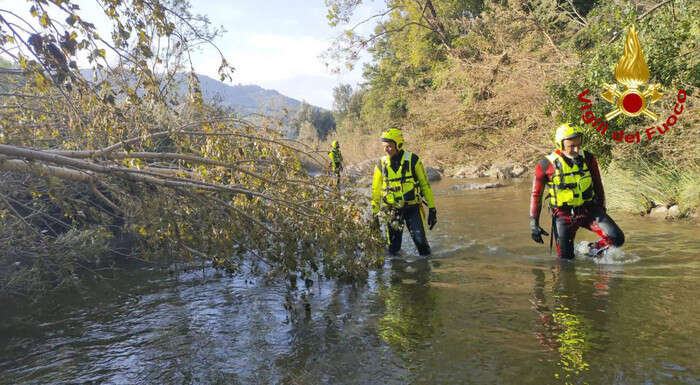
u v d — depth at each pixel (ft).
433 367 8.27
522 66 42.06
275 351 9.38
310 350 9.33
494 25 50.01
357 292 13.33
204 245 15.10
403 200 17.40
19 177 15.05
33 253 14.51
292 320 11.18
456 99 51.49
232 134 14.53
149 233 14.16
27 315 12.52
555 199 15.74
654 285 12.01
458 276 14.33
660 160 26.16
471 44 52.85
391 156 17.67
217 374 8.50
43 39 9.39
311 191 15.80
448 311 11.12
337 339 9.82
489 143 50.01
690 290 11.42
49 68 9.84
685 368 7.59
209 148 14.92
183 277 16.03
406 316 10.98
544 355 8.42
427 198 17.62
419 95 60.80
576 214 15.56
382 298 12.54
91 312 12.60
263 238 14.75
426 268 15.62
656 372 7.52
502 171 51.93
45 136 14.46
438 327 10.13
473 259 16.55
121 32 10.68
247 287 14.49
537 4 48.52
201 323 11.32
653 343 8.58
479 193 37.81
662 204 23.48
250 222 14.66
